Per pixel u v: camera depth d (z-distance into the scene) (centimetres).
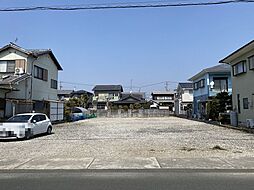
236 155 913
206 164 777
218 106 2556
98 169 733
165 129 1970
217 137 1424
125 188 559
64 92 6788
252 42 1653
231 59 2223
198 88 3606
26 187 576
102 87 6912
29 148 1112
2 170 737
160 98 7106
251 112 1870
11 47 2284
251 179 628
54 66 2950
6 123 1396
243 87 2019
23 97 2208
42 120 1614
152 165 769
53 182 614
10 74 2281
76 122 3033
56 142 1293
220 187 561
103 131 1855
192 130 1861
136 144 1188
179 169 725
